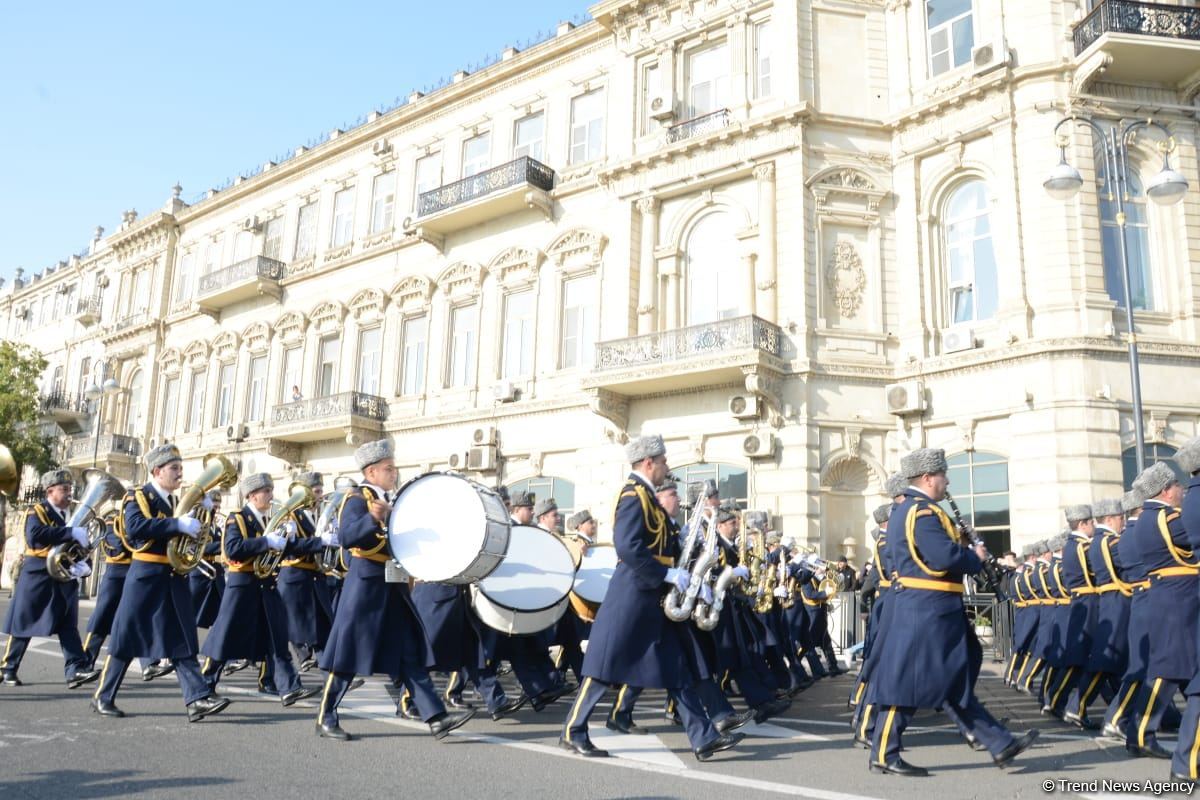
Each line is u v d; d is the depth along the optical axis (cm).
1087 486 1725
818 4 2148
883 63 2123
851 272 2045
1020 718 930
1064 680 908
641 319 2245
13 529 3978
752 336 1948
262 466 3139
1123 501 857
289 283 3206
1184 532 696
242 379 3309
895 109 2095
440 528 734
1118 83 1895
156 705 866
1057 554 1004
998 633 1562
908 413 1953
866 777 617
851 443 1961
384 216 3014
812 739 773
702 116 2231
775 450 1975
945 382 1933
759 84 2195
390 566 724
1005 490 1828
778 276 2055
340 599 737
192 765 608
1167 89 1912
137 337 3859
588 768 626
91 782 555
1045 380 1789
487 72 2720
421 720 814
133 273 4059
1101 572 850
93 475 983
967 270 1973
